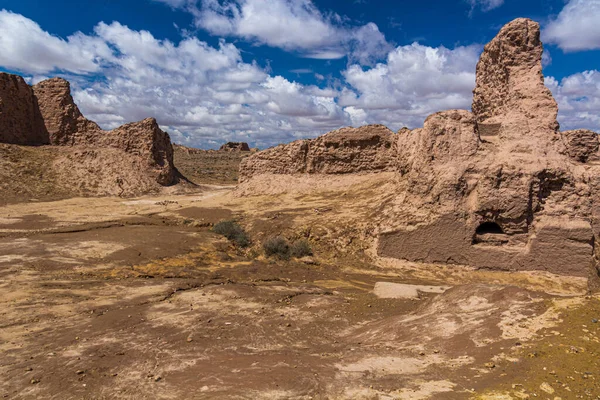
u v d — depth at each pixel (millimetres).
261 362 9219
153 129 57562
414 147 28797
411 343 10211
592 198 22703
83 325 11969
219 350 10383
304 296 16391
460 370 7977
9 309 12883
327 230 27172
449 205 22391
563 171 21547
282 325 12750
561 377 7016
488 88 28188
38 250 20938
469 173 22688
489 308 11102
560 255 20625
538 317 9750
